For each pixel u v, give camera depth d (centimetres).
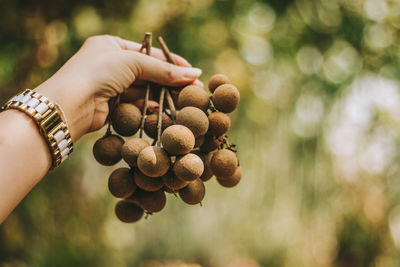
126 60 57
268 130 122
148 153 50
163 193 55
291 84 118
